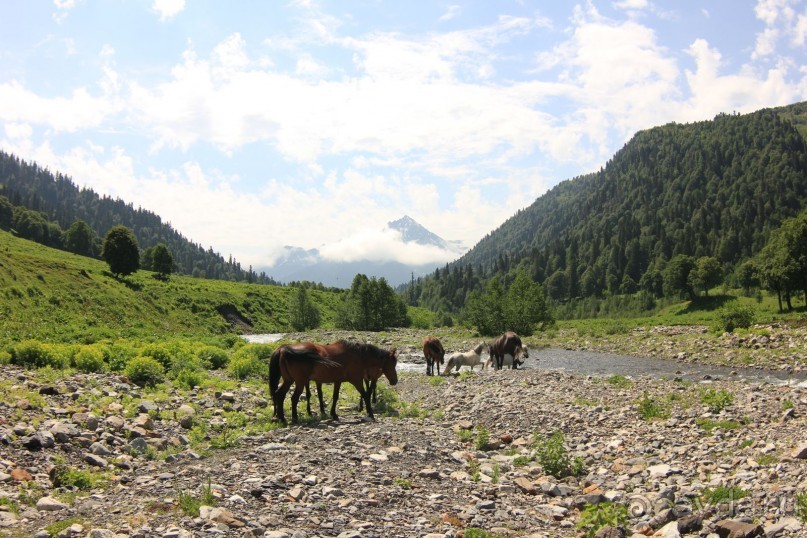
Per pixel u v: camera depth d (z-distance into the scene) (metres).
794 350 39.47
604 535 8.75
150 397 17.86
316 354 16.41
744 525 8.68
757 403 18.50
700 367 38.09
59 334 43.84
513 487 11.59
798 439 13.66
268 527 8.09
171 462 11.76
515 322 74.88
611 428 17.03
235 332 105.31
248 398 19.86
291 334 91.44
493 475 12.21
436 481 11.50
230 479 10.09
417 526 8.74
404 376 32.78
